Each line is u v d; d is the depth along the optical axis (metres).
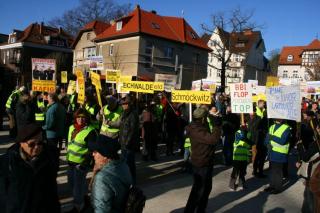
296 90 7.93
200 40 47.88
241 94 8.63
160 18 45.19
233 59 64.81
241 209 7.25
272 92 8.42
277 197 8.23
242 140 8.62
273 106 8.43
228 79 64.62
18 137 3.47
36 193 3.47
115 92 15.58
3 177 3.46
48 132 8.07
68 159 6.07
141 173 9.65
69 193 7.37
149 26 41.97
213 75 64.44
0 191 3.46
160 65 41.94
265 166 11.98
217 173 10.27
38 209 3.47
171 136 12.22
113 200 3.29
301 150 7.20
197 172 6.14
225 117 11.40
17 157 3.47
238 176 8.98
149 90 11.22
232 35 46.34
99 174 3.34
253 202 7.76
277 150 8.35
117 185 3.31
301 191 8.91
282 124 8.38
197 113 6.18
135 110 7.56
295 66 78.19
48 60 13.62
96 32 47.28
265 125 10.12
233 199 7.90
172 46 43.12
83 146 5.96
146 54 40.81
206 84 22.58
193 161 6.15
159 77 17.14
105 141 3.46
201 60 47.25
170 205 7.11
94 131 6.05
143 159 11.26
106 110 7.95
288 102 8.09
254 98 13.96
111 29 44.81
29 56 55.12
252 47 65.75
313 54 74.88
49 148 3.76
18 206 3.39
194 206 6.15
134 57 40.34
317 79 60.16
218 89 35.47
